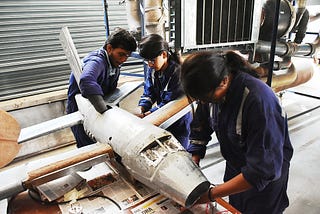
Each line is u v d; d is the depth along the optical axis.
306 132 2.96
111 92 1.64
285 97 4.15
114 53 1.48
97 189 0.97
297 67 3.00
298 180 2.09
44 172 0.88
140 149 0.91
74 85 1.67
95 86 1.29
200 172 0.86
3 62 2.57
